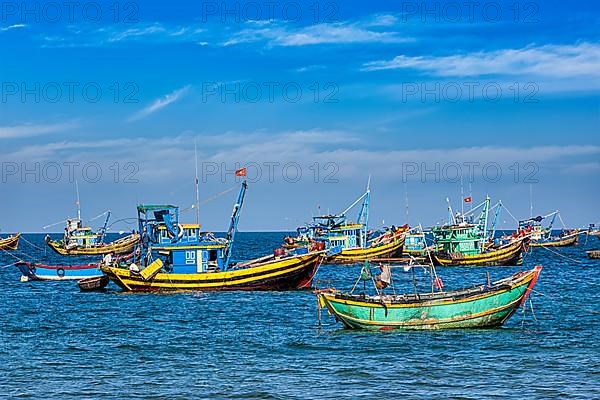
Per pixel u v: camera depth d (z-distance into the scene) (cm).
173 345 4922
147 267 7625
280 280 7562
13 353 4694
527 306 6544
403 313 5016
